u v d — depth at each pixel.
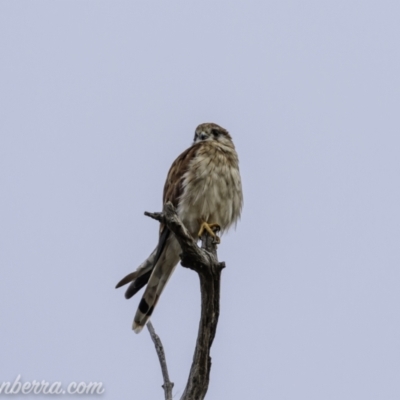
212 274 7.68
